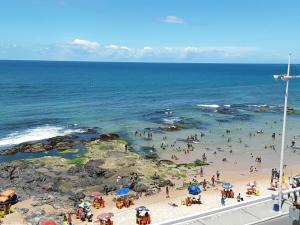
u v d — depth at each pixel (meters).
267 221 24.70
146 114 106.50
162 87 188.88
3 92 152.00
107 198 47.47
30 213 41.06
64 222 39.00
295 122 96.94
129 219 41.12
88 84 196.50
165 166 60.22
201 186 51.69
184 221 24.59
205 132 84.56
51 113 106.75
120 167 56.91
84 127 89.38
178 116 103.81
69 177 52.91
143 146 72.94
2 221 39.34
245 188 50.78
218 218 24.94
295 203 26.62
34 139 78.00
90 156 64.25
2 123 92.50
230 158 65.62
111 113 107.75
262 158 65.75
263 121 97.94
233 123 94.94
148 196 48.19
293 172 58.47
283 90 180.25
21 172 52.66
